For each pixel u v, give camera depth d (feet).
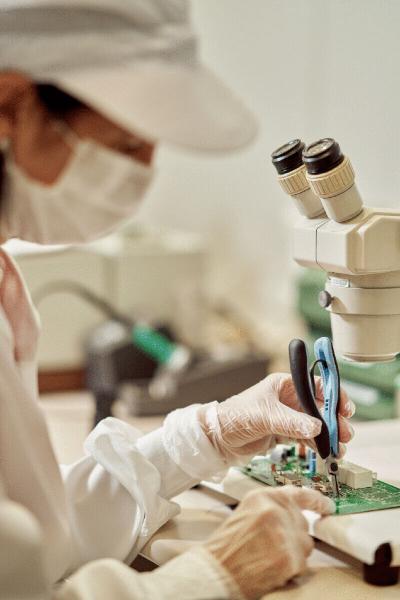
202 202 12.19
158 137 2.88
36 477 3.10
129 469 3.77
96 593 2.77
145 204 12.84
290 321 10.22
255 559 2.98
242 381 7.22
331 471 3.72
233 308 11.62
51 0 2.71
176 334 8.96
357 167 8.79
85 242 3.30
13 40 2.73
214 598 2.88
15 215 3.10
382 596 3.18
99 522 3.80
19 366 3.42
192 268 9.23
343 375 6.89
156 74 2.82
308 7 9.55
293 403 3.96
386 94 8.20
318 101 9.51
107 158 3.01
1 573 2.44
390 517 3.45
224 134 2.97
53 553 3.12
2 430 3.04
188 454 3.85
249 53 10.86
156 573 2.93
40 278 8.55
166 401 6.97
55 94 2.93
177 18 2.91
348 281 3.70
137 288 9.02
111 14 2.77
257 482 3.92
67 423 6.75
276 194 10.57
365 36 8.50
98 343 8.08
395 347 3.77
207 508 4.07
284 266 10.43
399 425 5.08
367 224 3.49
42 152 2.93
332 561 3.47
